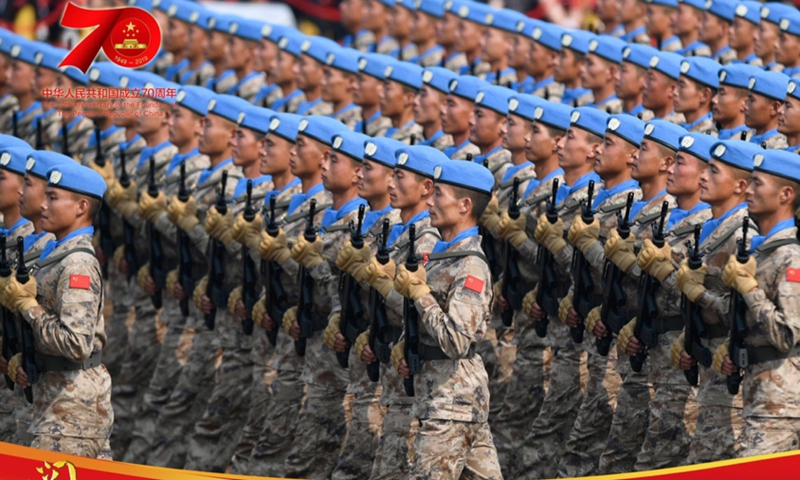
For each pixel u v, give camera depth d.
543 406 42.56
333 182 39.91
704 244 36.25
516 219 42.44
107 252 51.25
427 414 33.06
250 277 42.84
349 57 56.59
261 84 66.12
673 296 37.09
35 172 36.47
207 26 68.88
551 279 41.69
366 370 37.94
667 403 37.59
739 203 35.94
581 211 42.28
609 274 38.91
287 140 43.72
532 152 44.06
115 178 52.09
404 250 35.84
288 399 41.53
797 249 32.88
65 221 35.09
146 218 47.41
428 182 35.66
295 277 41.06
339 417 39.88
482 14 65.19
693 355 35.78
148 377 49.72
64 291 33.94
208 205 46.47
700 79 48.03
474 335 32.50
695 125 48.56
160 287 47.66
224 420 44.31
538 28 59.41
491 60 63.47
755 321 33.03
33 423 34.72
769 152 33.84
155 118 50.94
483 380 33.47
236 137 45.59
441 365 33.16
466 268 32.97
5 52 63.38
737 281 32.84
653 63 49.44
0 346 36.28
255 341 43.22
